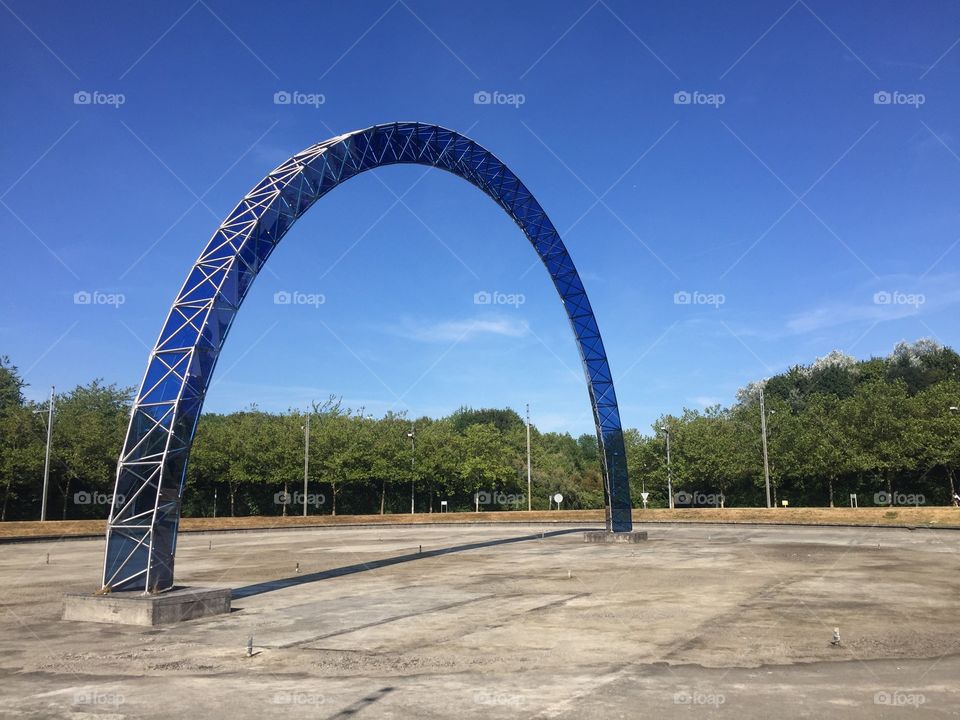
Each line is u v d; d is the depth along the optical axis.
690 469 73.06
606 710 9.04
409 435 75.25
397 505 78.75
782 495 72.88
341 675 11.00
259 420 77.50
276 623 15.59
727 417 78.38
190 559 31.44
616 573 24.12
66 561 31.41
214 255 19.45
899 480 66.44
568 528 55.41
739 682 10.31
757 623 14.80
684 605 17.22
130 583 16.70
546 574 24.16
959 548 32.62
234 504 72.50
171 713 9.16
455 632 14.27
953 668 11.05
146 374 17.97
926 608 16.52
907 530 47.31
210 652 12.71
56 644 13.54
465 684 10.38
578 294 38.78
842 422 67.69
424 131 29.84
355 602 18.48
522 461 91.25
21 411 59.12
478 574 24.52
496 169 35.34
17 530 46.47
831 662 11.45
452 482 78.31
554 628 14.54
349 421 75.38
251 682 10.65
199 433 67.56
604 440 38.81
